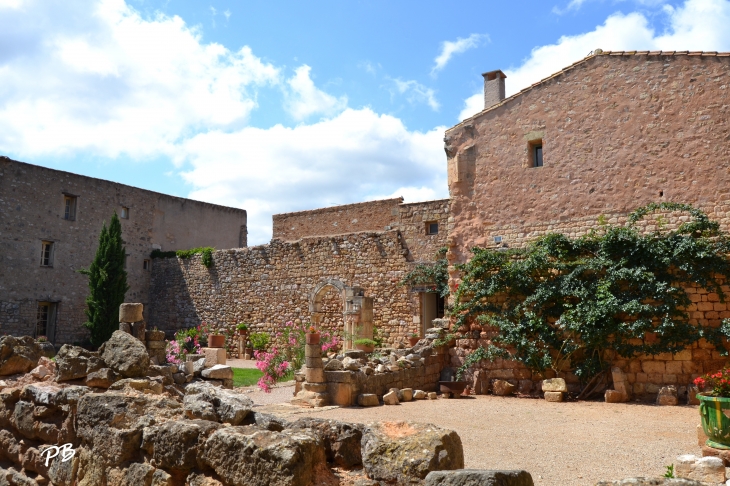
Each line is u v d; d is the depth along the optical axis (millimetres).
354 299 19781
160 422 5074
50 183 27125
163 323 29734
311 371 11820
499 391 13750
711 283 12438
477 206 15602
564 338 13547
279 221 29859
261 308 26094
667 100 13609
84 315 28000
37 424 6359
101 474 5125
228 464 4098
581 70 14695
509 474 3303
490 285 14406
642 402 12398
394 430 4262
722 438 7164
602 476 6391
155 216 31656
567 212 14406
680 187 13211
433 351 14938
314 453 4027
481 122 15867
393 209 26094
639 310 12516
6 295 25094
